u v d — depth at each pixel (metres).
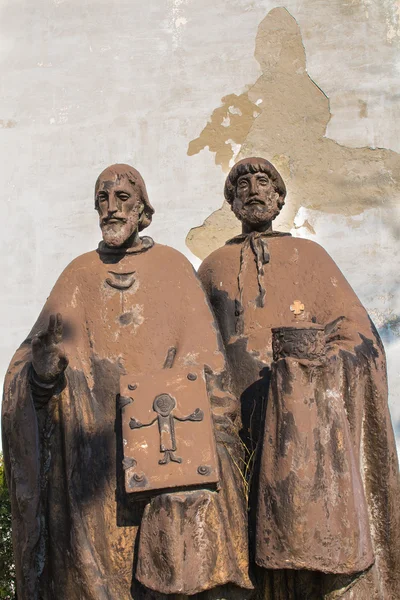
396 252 6.85
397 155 7.01
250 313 4.99
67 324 4.71
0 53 7.58
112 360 4.63
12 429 4.48
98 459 4.43
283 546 4.11
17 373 4.55
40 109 7.44
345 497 4.16
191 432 4.25
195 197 7.12
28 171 7.35
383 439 4.53
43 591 4.38
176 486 4.14
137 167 7.23
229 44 7.34
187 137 7.23
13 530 4.45
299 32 7.27
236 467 4.42
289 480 4.14
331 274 5.02
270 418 4.26
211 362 4.56
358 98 7.12
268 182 5.26
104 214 4.77
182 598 4.16
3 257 7.24
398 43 7.17
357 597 4.26
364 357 4.60
